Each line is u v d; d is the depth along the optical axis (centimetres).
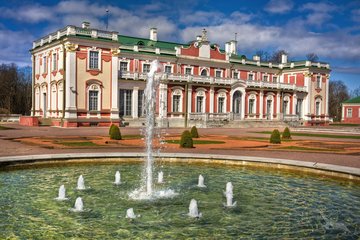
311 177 1327
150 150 1197
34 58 5194
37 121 4388
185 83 5147
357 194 1084
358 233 768
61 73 4322
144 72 4941
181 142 2116
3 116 6047
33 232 759
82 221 829
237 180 1280
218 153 1820
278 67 6831
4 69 8919
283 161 1452
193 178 1312
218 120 5162
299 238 741
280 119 6112
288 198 1041
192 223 824
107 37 4447
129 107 4806
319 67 6662
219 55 5919
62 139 2503
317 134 3878
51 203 965
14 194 1048
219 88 5531
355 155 1827
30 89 8681
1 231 762
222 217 870
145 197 1041
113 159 1560
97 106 4409
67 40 4150
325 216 880
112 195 1057
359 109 7688
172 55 5419
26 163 1405
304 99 6581
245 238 739
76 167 1473
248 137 3067
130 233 758
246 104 5834
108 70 4475
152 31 5941
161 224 816
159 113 4919
